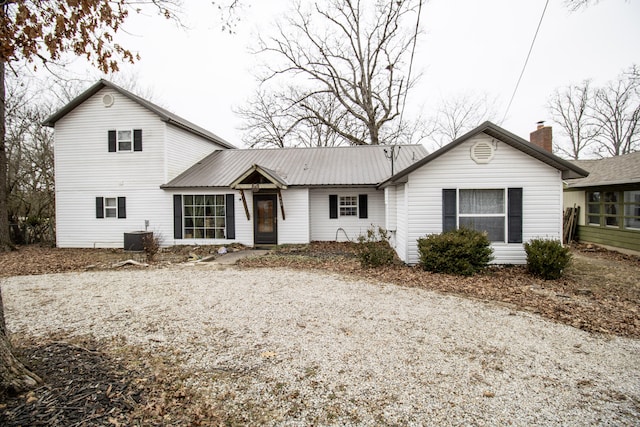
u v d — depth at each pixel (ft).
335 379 11.64
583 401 10.45
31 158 59.16
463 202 31.09
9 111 50.44
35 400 9.46
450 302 20.43
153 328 16.35
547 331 15.98
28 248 49.80
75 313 18.70
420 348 14.10
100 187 48.96
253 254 40.93
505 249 30.66
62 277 28.53
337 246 45.52
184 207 48.37
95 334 15.56
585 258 36.68
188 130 53.21
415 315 18.10
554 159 28.99
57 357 12.36
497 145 30.48
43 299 21.58
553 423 9.42
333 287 24.13
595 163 53.57
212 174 50.98
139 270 31.48
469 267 27.25
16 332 15.80
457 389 11.08
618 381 11.62
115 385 10.68
